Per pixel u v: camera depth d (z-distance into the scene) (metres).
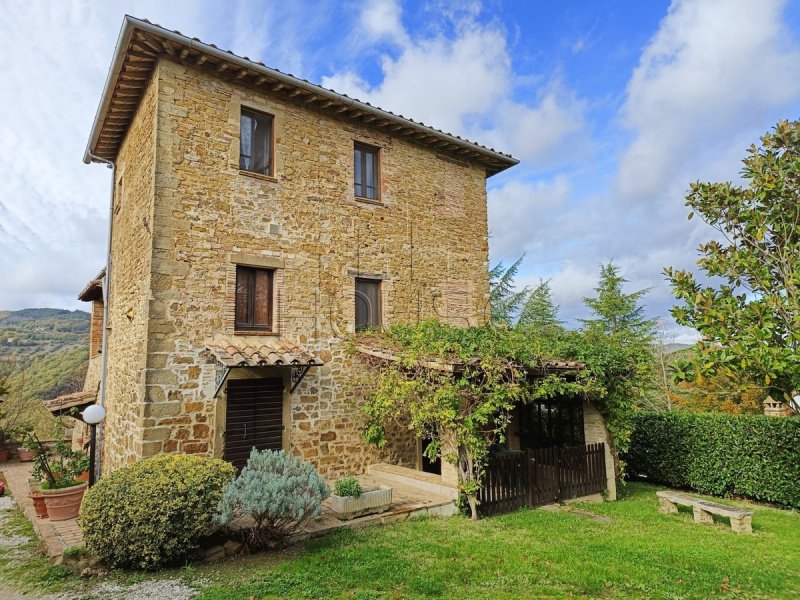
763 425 9.05
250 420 7.91
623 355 9.17
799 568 5.42
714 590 4.65
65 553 5.14
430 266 10.98
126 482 5.11
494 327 10.12
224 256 7.88
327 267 9.19
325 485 5.65
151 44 7.28
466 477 7.20
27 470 11.61
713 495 9.82
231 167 8.12
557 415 10.10
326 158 9.43
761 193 6.73
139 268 7.90
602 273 20.86
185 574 4.83
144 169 8.02
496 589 4.57
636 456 11.15
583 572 4.99
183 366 7.23
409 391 7.30
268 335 8.25
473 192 12.15
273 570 4.90
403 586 4.58
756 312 5.88
